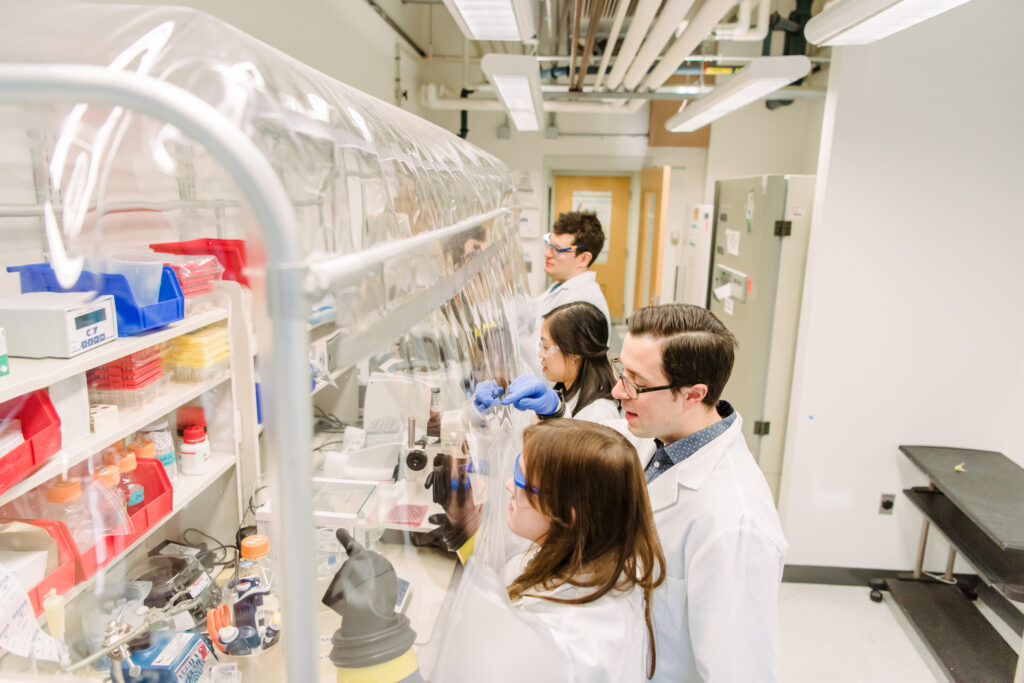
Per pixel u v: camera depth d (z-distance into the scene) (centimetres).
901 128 249
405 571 83
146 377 134
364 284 56
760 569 100
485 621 79
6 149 82
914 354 267
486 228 120
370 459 85
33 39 69
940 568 284
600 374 172
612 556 87
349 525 76
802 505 285
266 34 233
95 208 87
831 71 254
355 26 338
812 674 231
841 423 276
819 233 262
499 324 134
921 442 274
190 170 71
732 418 120
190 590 130
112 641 108
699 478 112
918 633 243
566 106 485
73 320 108
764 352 311
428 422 90
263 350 44
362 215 75
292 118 63
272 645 110
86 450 115
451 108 498
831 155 254
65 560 109
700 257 464
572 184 614
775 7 473
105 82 40
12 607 91
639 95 384
